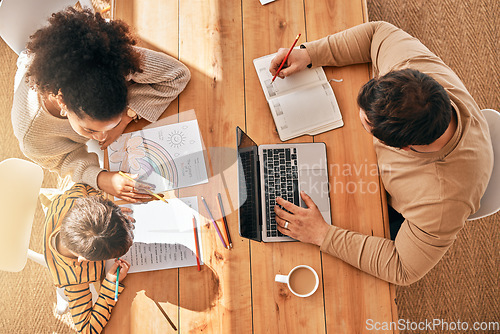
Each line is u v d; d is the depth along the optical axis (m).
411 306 1.92
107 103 1.03
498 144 1.27
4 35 1.40
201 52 1.44
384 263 1.20
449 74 1.25
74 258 1.34
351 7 1.45
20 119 1.25
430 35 2.20
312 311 1.22
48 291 1.99
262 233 1.28
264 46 1.44
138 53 1.12
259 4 1.47
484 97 2.13
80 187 1.43
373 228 1.28
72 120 1.12
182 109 1.39
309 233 1.25
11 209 1.37
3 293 1.99
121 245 1.22
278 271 1.25
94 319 1.24
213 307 1.24
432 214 1.14
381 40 1.35
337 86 1.39
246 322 1.23
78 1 1.61
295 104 1.36
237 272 1.26
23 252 1.40
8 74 2.22
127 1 1.49
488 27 2.19
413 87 0.99
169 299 1.25
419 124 0.99
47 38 0.99
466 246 1.95
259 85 1.40
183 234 1.29
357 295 1.22
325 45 1.36
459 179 1.11
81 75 0.99
